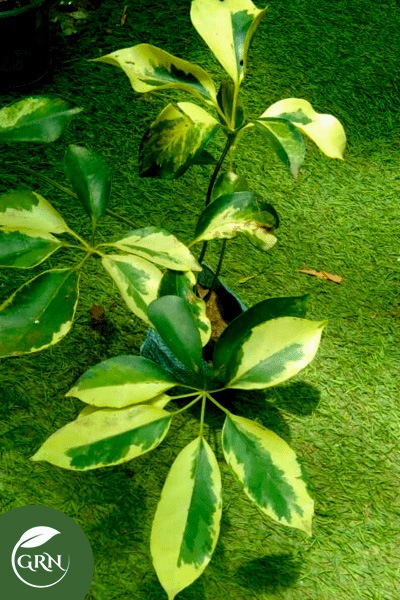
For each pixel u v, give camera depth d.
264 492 1.00
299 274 1.45
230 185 1.12
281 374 1.04
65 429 1.01
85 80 1.72
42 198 1.08
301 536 1.21
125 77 1.75
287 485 1.01
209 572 1.17
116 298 1.38
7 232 1.05
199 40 1.89
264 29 1.96
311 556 1.19
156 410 1.03
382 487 1.25
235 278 1.43
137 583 1.15
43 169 1.52
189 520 0.99
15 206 1.07
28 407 1.27
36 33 1.58
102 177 1.09
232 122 1.10
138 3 1.97
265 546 1.19
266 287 1.43
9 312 1.02
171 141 1.09
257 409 1.30
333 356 1.36
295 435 1.29
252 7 1.09
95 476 1.22
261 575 1.17
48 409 1.27
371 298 1.44
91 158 1.09
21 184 1.49
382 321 1.41
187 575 0.97
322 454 1.27
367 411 1.32
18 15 1.52
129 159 1.57
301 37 1.96
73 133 1.59
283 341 1.05
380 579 1.19
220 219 1.09
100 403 1.02
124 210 1.49
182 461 1.01
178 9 1.98
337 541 1.21
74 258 1.42
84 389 1.02
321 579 1.18
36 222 1.07
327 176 1.62
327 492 1.24
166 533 0.98
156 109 1.69
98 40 1.84
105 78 1.74
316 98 1.80
